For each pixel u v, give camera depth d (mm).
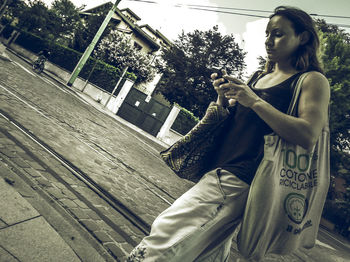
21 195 2150
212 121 1118
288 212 847
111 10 16562
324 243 10164
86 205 2734
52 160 3516
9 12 27453
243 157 983
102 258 1914
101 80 18703
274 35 1073
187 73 23312
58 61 21922
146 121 17656
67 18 28453
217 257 999
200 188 977
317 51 1075
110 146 6414
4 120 4105
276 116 856
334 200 19141
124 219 2904
